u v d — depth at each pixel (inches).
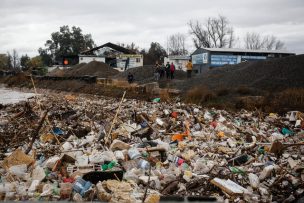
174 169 326.6
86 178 281.1
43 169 303.9
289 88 882.8
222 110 779.4
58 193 253.9
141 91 1171.9
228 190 262.2
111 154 339.3
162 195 251.9
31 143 385.7
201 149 412.8
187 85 1168.8
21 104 922.7
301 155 377.7
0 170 307.3
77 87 1541.6
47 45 4517.7
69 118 642.8
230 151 402.6
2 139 469.7
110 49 2979.8
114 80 1521.9
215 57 1685.5
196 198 226.1
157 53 3814.0
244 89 936.3
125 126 509.4
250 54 1700.3
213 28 3093.0
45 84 1856.5
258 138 482.9
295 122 632.4
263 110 778.8
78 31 4539.9
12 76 2456.9
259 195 272.2
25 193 251.1
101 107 838.5
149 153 365.1
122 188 259.8
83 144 419.5
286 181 287.7
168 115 653.9
